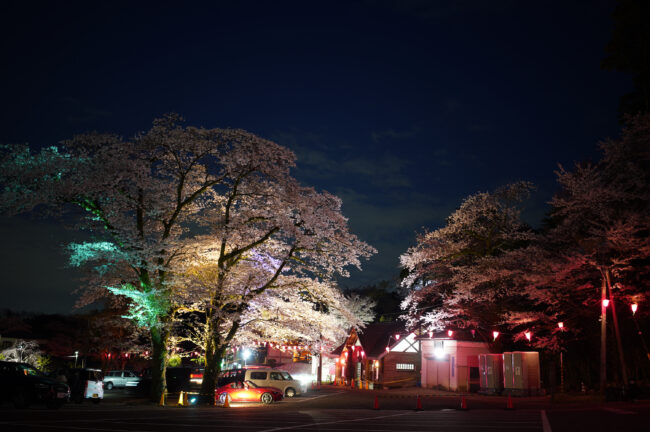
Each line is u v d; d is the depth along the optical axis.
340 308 30.70
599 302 30.00
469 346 42.19
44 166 25.27
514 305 37.88
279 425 16.64
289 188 28.47
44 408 21.75
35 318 72.06
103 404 27.23
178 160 28.31
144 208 27.23
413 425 16.95
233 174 28.14
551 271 29.89
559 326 31.12
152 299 26.92
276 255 29.44
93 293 29.48
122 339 56.97
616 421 16.06
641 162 29.06
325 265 29.62
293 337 30.33
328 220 28.92
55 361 62.28
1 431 13.34
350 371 56.84
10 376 21.25
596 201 28.06
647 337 30.91
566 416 18.70
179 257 30.36
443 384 43.47
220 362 29.17
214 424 16.48
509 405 24.20
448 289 41.16
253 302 28.16
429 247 40.06
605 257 28.39
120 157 27.00
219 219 29.48
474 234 39.25
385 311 65.88
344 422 18.02
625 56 34.03
